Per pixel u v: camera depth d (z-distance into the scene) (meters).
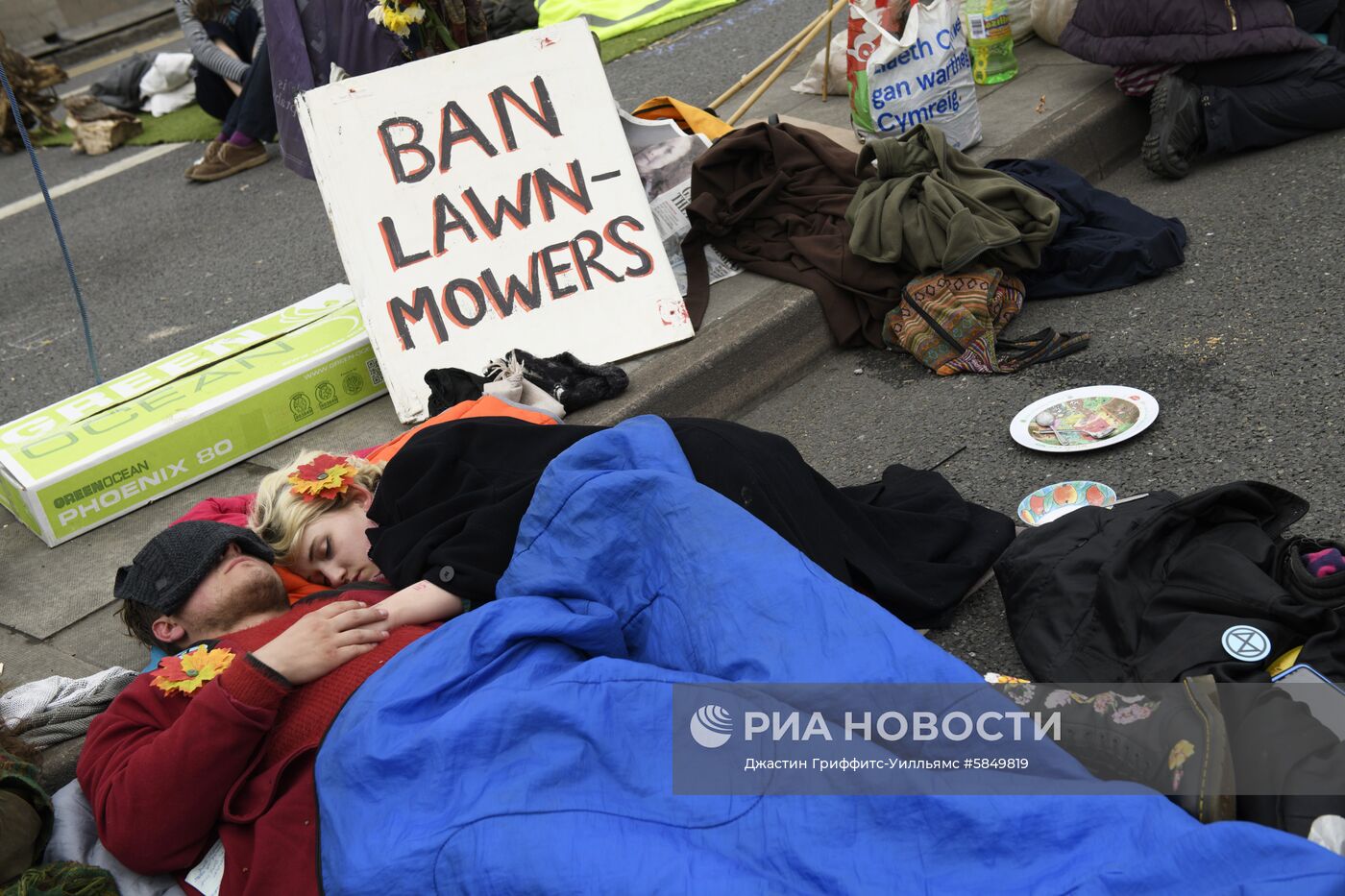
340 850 2.17
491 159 4.07
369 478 3.08
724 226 4.38
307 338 4.19
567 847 1.99
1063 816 1.88
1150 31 4.86
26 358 5.59
